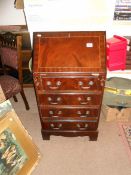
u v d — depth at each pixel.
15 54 2.54
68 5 2.17
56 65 1.87
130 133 2.56
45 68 1.86
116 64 2.33
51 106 2.12
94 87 1.94
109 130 2.60
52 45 2.00
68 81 1.90
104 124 2.68
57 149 2.40
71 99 2.05
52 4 2.16
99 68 1.84
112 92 2.43
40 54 1.94
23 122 2.75
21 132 1.72
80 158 2.29
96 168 2.19
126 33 2.42
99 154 2.33
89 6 2.18
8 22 2.90
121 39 2.26
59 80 1.90
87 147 2.41
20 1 2.34
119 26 2.37
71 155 2.33
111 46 2.18
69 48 1.97
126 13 2.27
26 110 2.94
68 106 2.12
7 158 1.58
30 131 2.62
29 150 1.78
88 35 2.05
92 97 2.02
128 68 2.40
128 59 2.38
